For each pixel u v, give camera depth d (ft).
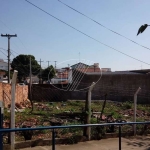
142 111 63.26
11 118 24.66
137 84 97.76
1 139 18.97
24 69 190.08
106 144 28.14
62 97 96.89
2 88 58.29
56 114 50.57
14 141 24.81
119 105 77.05
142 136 33.24
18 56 192.03
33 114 51.13
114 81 104.88
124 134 32.48
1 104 21.99
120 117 49.14
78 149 25.86
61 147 26.45
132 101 93.30
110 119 41.88
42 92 94.94
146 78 95.20
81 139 28.84
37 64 192.34
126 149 26.43
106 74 107.34
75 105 76.28
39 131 30.14
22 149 24.97
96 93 108.78
